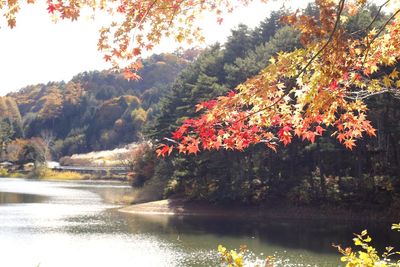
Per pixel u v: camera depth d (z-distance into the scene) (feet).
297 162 135.03
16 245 79.92
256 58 138.82
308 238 88.38
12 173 378.53
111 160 391.04
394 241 82.79
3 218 116.98
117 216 124.98
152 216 126.52
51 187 248.11
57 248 77.66
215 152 136.36
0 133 413.18
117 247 78.95
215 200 136.26
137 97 526.16
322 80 16.24
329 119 18.83
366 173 127.13
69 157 428.15
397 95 20.62
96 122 483.10
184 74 195.21
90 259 69.36
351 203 121.90
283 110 18.16
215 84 131.34
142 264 66.03
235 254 19.20
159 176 167.63
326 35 15.88
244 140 17.74
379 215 116.47
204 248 78.43
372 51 18.89
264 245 80.89
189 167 142.82
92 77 595.47
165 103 171.22
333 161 125.39
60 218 118.83
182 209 136.26
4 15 16.43
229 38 177.99
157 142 171.53
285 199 131.95
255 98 16.87
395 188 117.50
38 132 500.33
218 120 17.04
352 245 79.71
